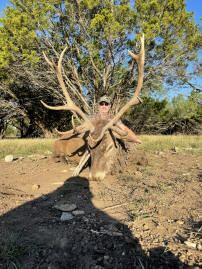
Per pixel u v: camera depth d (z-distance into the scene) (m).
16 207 2.47
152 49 13.38
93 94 15.41
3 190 3.02
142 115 19.30
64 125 22.48
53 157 5.30
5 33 12.73
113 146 3.50
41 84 15.05
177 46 12.89
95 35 11.88
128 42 12.95
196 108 18.78
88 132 3.80
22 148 7.29
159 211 2.32
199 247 1.66
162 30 12.69
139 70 3.39
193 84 15.52
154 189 3.05
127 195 2.85
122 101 16.00
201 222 2.07
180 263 1.52
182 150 6.80
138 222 2.09
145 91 15.80
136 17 12.55
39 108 20.05
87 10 12.62
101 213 2.31
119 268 1.51
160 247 1.69
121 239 1.80
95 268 1.51
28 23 11.95
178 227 1.99
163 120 20.05
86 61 12.71
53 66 3.61
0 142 8.59
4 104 18.61
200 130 18.81
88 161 4.45
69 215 2.22
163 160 5.34
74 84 15.33
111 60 13.23
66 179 3.69
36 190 3.10
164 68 14.23
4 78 16.14
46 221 2.14
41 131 23.19
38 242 1.78
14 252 1.63
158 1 13.09
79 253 1.66
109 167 3.47
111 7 12.23
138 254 1.62
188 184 3.29
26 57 12.20
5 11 12.83
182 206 2.46
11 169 4.57
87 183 3.41
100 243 1.75
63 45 13.88
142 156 4.55
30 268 1.51
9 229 1.98
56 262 1.57
